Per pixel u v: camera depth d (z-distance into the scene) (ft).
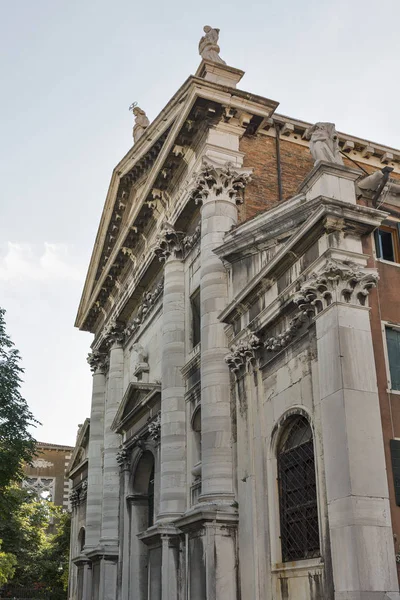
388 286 49.65
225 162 70.18
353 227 47.57
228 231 65.46
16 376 99.66
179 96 72.54
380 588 38.63
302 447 49.14
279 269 53.36
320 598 43.27
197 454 68.18
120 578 84.58
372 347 45.11
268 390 54.44
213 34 76.43
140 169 88.58
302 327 50.21
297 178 74.90
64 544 168.66
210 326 63.67
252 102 71.87
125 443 89.15
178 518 61.52
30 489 175.63
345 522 40.37
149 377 86.79
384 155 82.74
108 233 101.76
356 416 42.34
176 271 77.61
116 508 94.43
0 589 161.58
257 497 53.21
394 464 43.09
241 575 53.31
